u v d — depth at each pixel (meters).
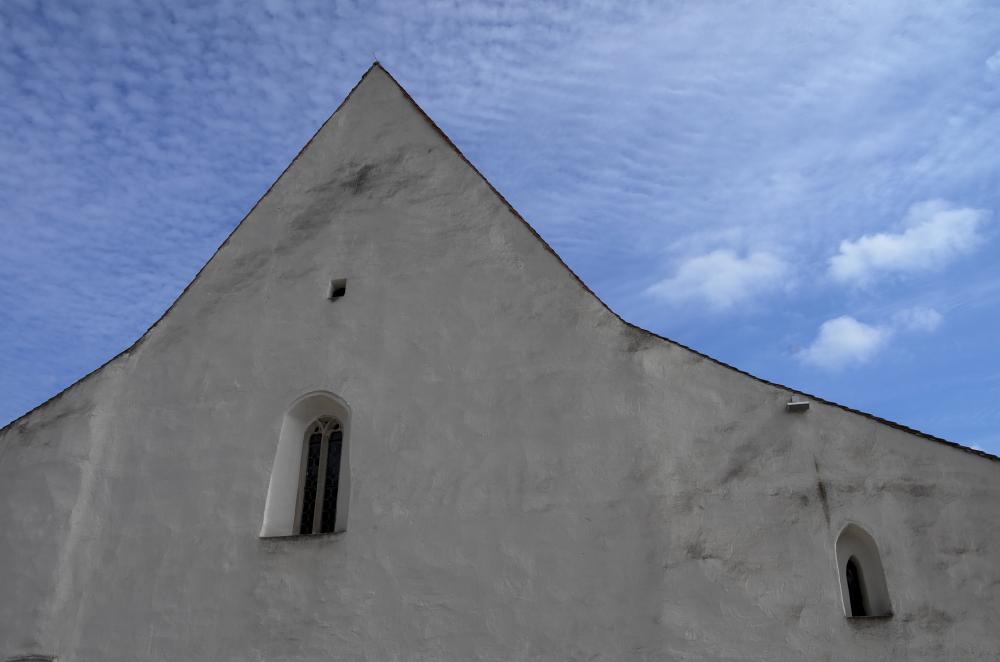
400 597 11.56
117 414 14.33
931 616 10.05
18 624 12.88
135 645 12.33
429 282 13.82
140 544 13.06
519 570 11.30
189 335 14.78
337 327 13.94
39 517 13.59
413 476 12.31
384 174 15.28
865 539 10.62
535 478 11.80
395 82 16.42
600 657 10.59
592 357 12.41
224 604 12.23
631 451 11.62
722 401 11.66
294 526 12.95
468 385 12.73
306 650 11.60
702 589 10.60
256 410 13.66
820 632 10.12
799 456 11.11
